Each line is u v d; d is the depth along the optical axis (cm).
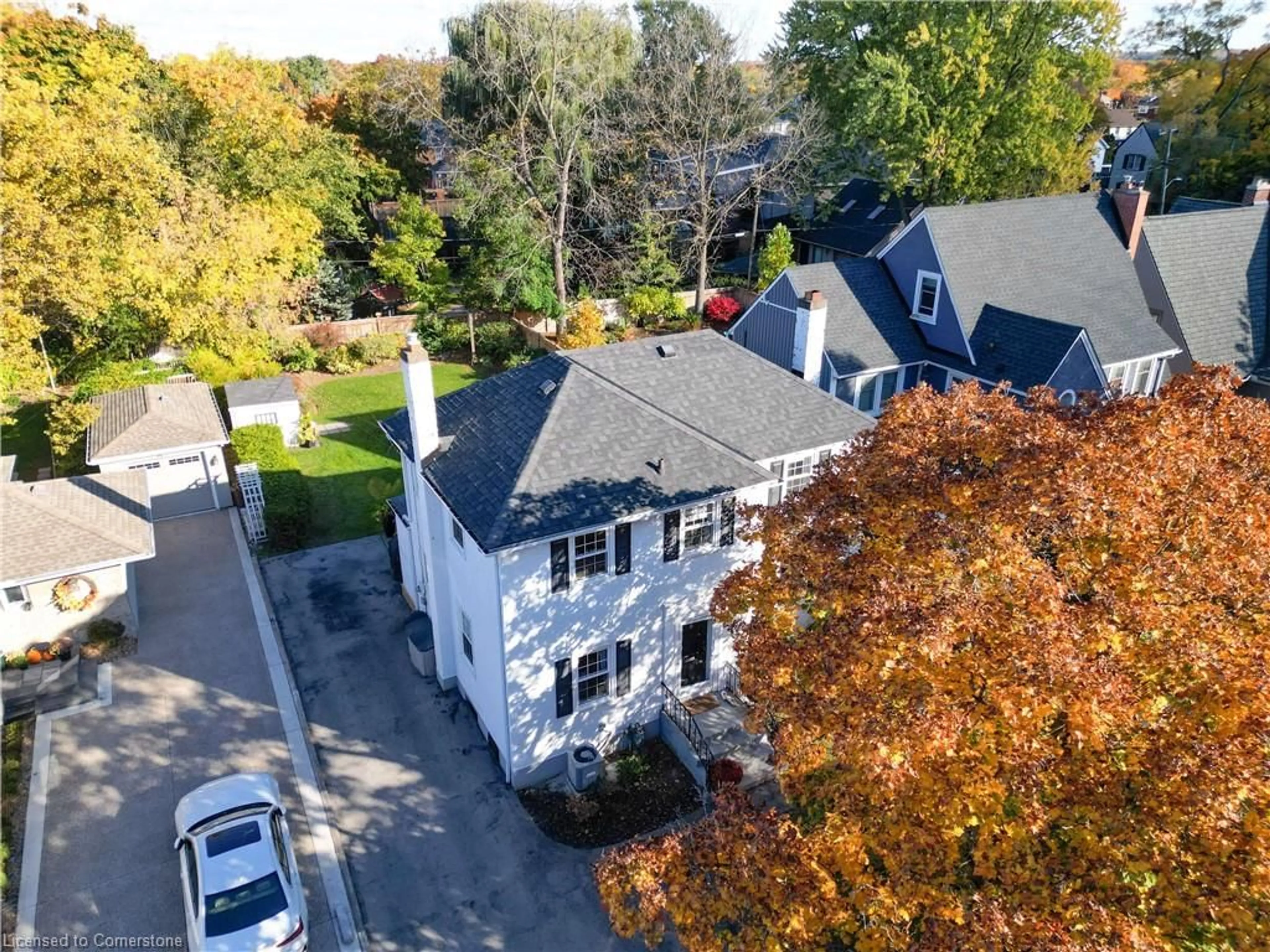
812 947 988
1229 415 1209
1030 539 1073
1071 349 2756
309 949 1465
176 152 4278
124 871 1600
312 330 4425
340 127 5947
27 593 2120
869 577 1098
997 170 4634
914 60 4550
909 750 878
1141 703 905
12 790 1778
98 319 3672
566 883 1599
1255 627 952
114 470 2759
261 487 2766
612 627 1766
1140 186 3903
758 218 5856
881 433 1386
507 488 1628
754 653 1191
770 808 1270
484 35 4344
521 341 4616
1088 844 897
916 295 3288
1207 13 5391
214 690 2091
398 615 2411
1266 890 772
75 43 4312
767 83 4991
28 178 3092
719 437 1903
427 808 1759
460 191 4441
